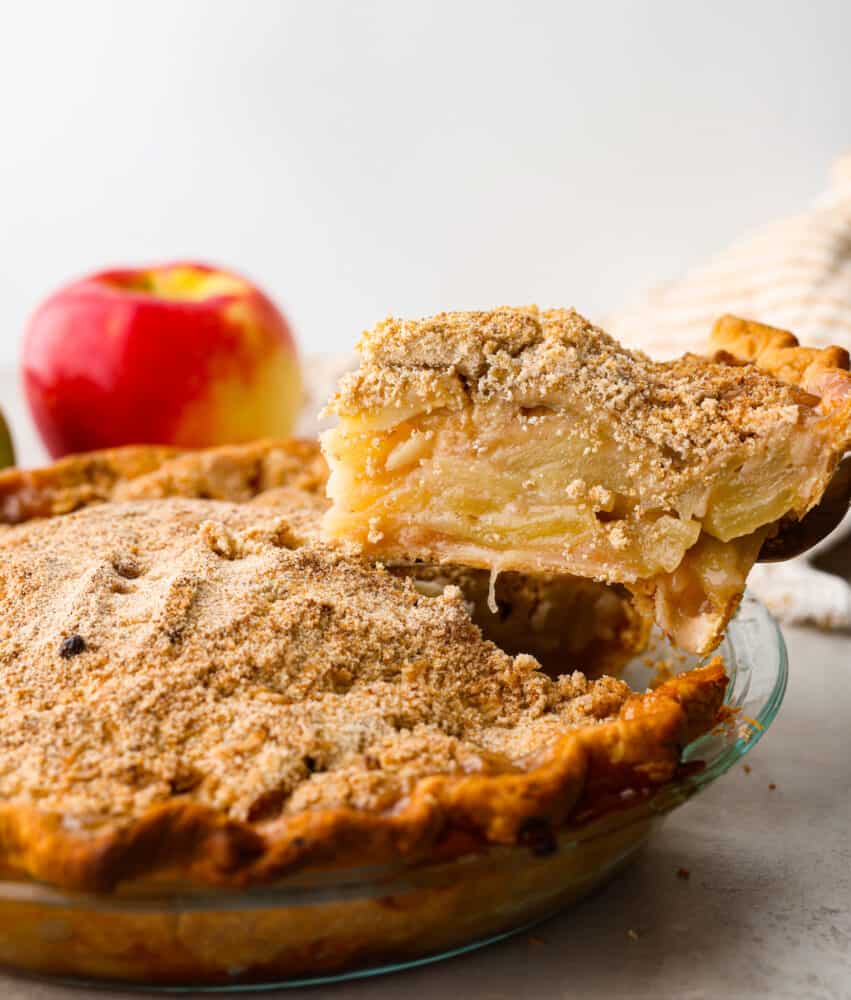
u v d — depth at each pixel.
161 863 0.33
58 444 0.55
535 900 0.35
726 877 0.38
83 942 0.33
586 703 0.37
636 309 0.58
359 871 0.33
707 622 0.40
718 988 0.35
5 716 0.35
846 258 0.55
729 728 0.37
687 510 0.39
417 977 0.35
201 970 0.34
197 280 0.56
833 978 0.35
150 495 0.45
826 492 0.40
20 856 0.33
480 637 0.39
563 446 0.39
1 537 0.42
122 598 0.38
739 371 0.41
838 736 0.42
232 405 0.54
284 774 0.34
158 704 0.35
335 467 0.40
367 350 0.40
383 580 0.40
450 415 0.40
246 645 0.37
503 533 0.40
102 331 0.53
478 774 0.35
